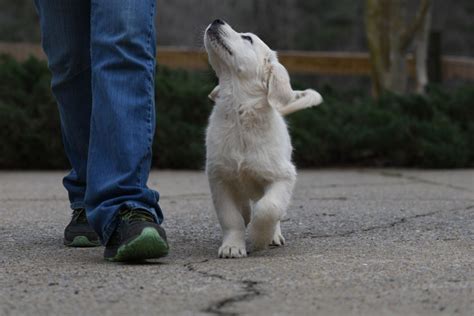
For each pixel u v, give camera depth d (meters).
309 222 5.53
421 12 11.23
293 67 12.95
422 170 9.90
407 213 5.93
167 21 18.95
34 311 3.07
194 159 9.93
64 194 7.39
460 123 10.73
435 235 4.89
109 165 3.93
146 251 3.85
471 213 5.91
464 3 22.00
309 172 9.68
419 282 3.51
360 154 10.49
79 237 4.51
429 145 9.98
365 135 10.23
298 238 4.88
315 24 20.75
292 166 4.60
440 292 3.33
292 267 3.85
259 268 3.83
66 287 3.43
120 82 3.94
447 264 3.91
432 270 3.76
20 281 3.56
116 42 3.92
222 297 3.25
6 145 9.75
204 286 3.44
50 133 9.77
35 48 13.23
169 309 3.08
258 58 4.64
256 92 4.61
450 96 11.07
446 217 5.70
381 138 10.19
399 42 11.47
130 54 3.95
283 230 5.20
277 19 19.20
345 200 6.85
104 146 3.93
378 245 4.52
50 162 9.88
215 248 4.53
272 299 3.22
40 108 9.78
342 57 12.91
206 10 19.02
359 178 8.90
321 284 3.47
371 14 11.55
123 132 3.90
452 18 21.92
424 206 6.36
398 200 6.82
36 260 4.07
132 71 3.95
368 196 7.16
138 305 3.14
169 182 8.47
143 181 3.97
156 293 3.32
